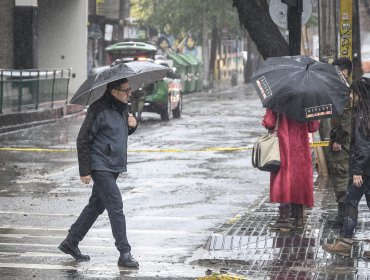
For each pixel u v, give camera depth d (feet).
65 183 101.91
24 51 219.82
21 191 95.55
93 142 59.36
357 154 58.95
